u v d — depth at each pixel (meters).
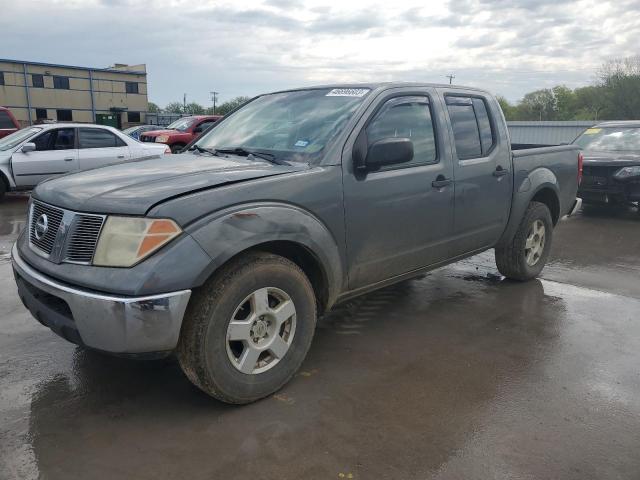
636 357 3.86
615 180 9.22
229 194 2.94
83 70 56.66
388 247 3.87
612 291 5.42
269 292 3.13
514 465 2.63
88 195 2.94
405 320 4.55
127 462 2.62
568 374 3.59
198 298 2.86
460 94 4.61
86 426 2.93
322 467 2.60
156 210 2.72
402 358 3.81
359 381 3.46
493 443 2.81
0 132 13.54
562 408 3.16
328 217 3.38
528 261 5.57
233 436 2.84
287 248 3.34
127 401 3.18
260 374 3.13
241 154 3.83
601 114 52.72
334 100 3.99
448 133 4.35
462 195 4.41
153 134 17.17
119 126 60.38
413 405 3.17
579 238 8.05
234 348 3.17
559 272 6.11
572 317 4.66
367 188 3.63
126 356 2.71
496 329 4.37
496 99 5.04
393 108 3.95
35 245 3.16
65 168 10.73
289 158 3.56
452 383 3.45
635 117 50.00
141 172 3.34
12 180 10.34
